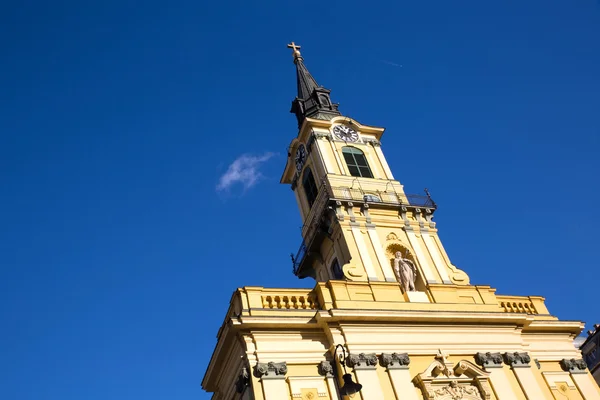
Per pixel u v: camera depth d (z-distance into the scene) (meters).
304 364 28.38
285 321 28.80
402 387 28.50
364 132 43.47
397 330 30.53
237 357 28.78
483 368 30.75
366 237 35.81
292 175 44.59
